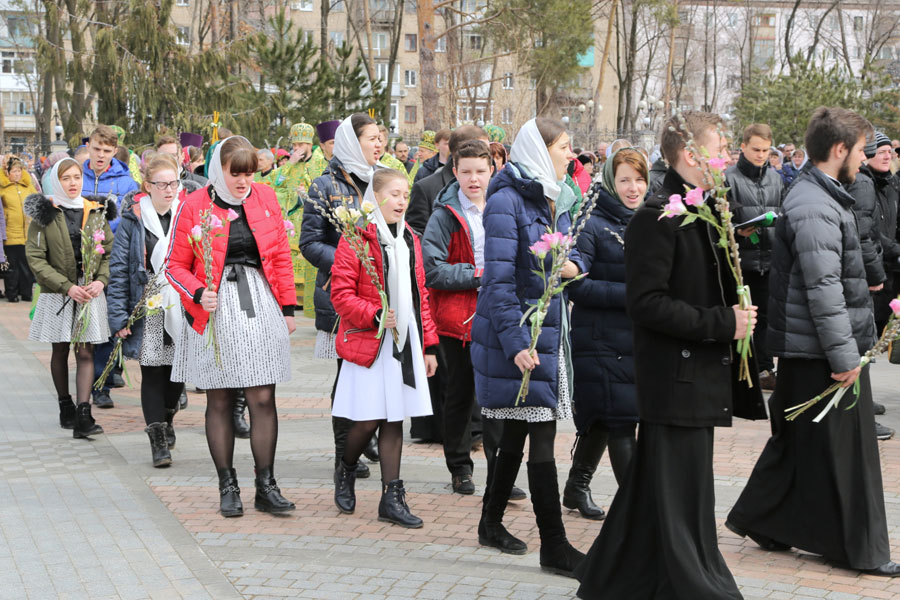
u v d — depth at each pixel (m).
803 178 5.06
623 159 5.46
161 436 6.98
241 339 5.79
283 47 23.12
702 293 4.00
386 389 5.64
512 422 5.08
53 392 9.61
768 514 5.16
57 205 7.81
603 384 5.40
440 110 33.09
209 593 4.70
